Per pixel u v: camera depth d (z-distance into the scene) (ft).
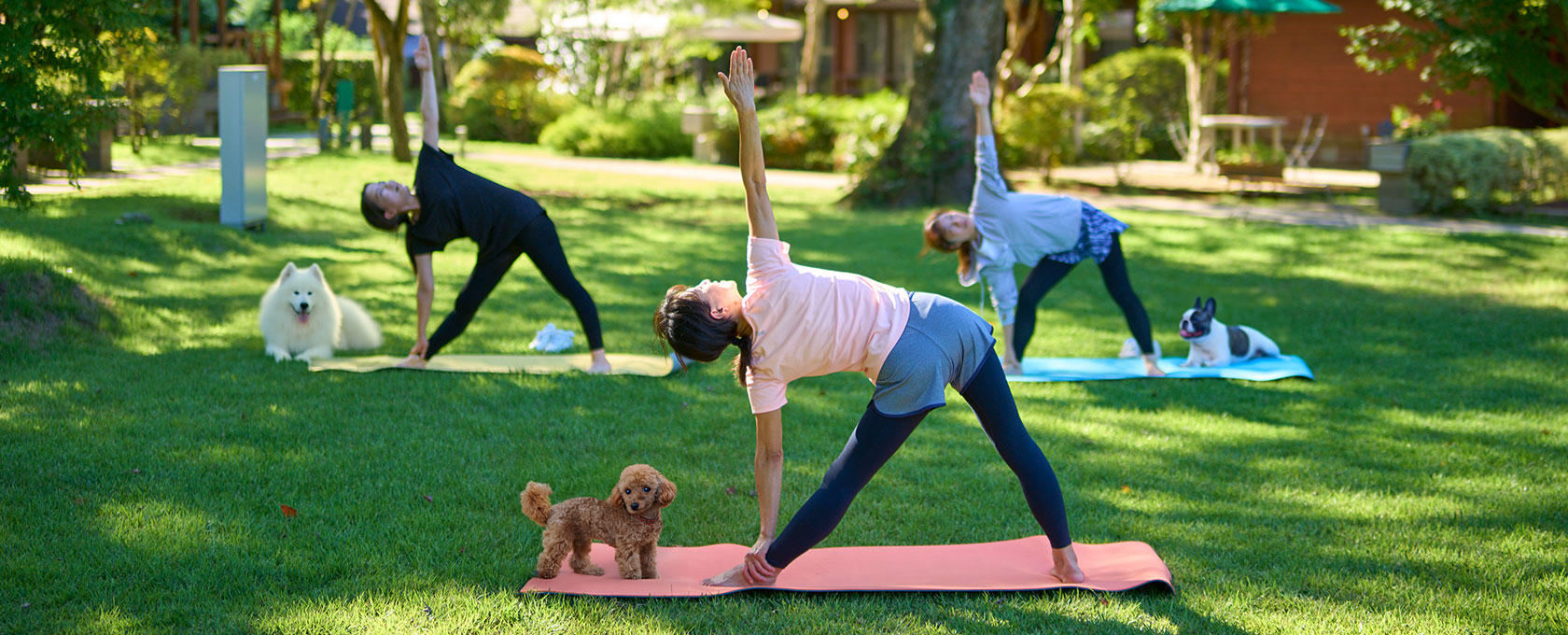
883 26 98.78
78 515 13.99
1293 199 54.70
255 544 13.32
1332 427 19.93
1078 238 22.77
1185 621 11.76
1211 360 24.53
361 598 11.93
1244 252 40.16
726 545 14.01
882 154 56.75
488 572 12.75
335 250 37.52
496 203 21.90
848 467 12.06
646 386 21.80
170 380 20.85
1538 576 13.26
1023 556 13.64
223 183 38.24
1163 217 48.47
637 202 55.26
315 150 69.62
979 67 54.08
